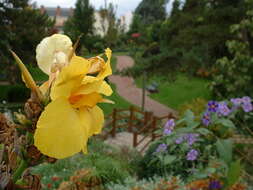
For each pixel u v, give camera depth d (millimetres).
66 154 671
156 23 30391
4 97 14359
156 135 8039
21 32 14289
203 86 16297
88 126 749
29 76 718
